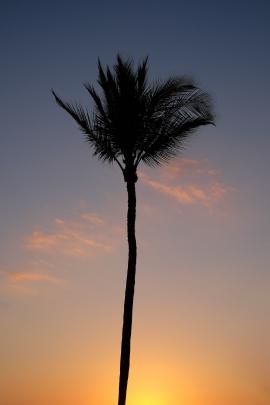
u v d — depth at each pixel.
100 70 21.77
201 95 21.58
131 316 19.44
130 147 21.36
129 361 18.92
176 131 21.25
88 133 21.66
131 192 21.11
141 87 21.58
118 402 18.42
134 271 20.03
